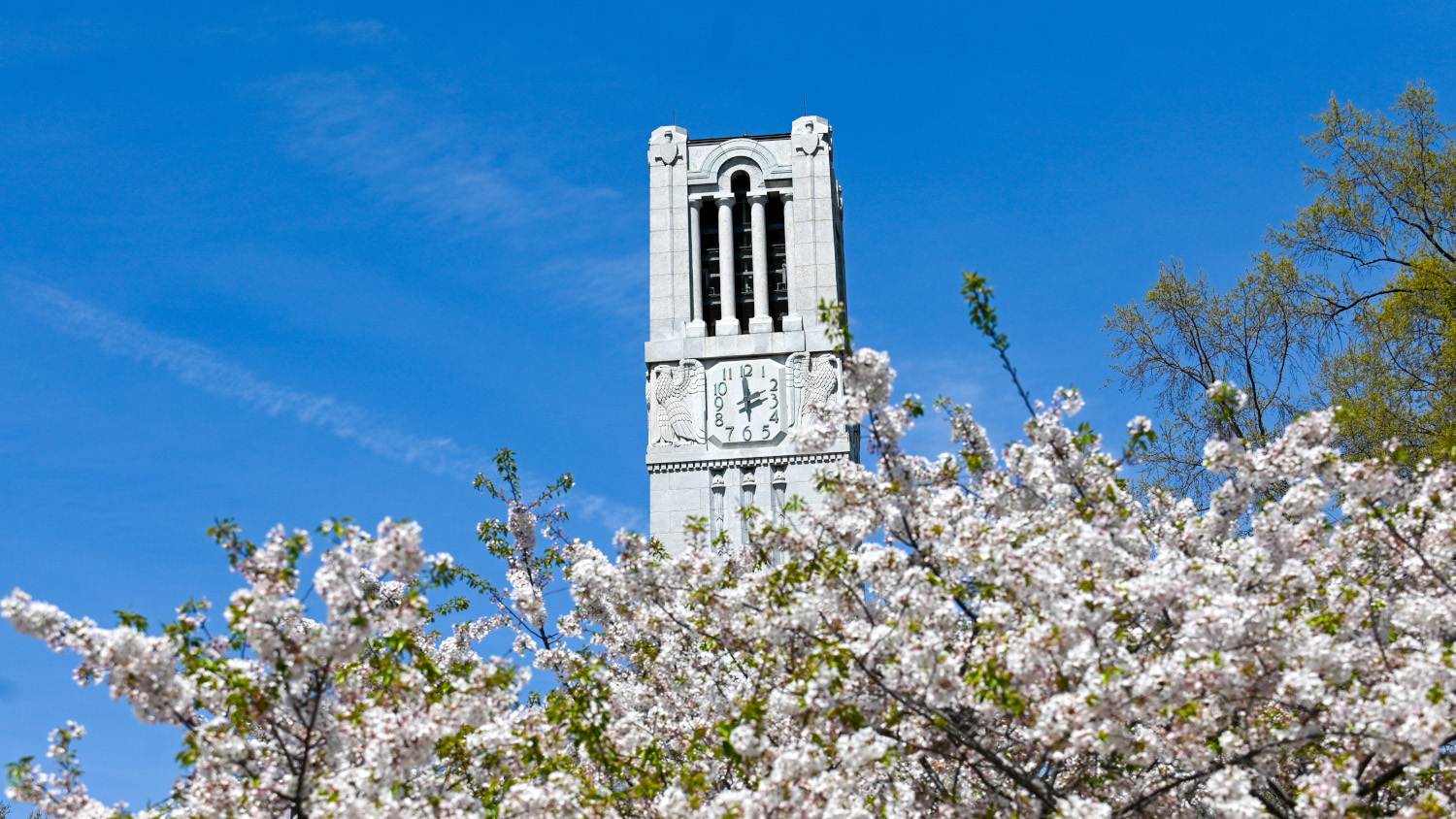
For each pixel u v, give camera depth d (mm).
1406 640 15797
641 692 20453
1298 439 17156
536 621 24531
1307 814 14203
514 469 28125
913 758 16297
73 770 15805
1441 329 35031
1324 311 38375
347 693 16062
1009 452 17734
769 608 16844
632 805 17141
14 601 14016
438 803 14859
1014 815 15547
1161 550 16453
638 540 18453
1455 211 36656
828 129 61156
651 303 58406
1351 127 38156
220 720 14938
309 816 14359
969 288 16656
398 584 21984
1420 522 17094
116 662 13938
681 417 56125
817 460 55062
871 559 16312
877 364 16609
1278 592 15516
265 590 13797
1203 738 14625
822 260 58750
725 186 60531
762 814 14344
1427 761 13906
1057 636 14250
